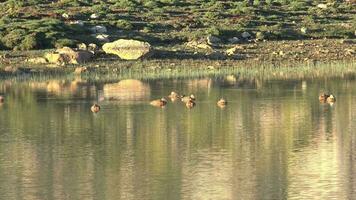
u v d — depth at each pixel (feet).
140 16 595.88
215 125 275.39
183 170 214.28
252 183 201.57
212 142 248.11
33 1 652.89
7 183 203.92
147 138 255.29
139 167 217.97
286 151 235.20
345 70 425.69
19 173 213.25
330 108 307.37
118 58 451.94
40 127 276.21
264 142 247.70
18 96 350.64
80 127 274.98
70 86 379.35
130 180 205.26
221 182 202.80
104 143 248.73
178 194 193.16
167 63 442.91
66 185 201.46
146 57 453.58
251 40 527.40
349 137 253.24
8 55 459.73
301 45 506.48
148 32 537.65
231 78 401.29
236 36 531.50
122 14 602.85
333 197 190.29
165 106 317.83
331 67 435.53
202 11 636.48
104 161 225.15
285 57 466.70
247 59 459.73
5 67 426.92
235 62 449.06
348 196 190.80
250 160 224.33
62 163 223.30
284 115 293.02
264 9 647.56
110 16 583.17
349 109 304.30
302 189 196.13
